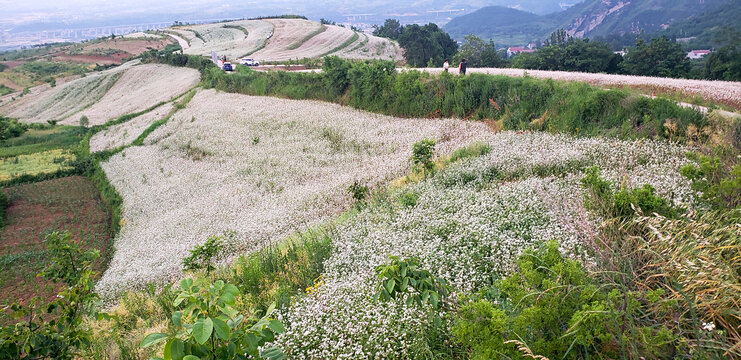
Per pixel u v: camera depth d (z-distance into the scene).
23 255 21.27
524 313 3.75
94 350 7.84
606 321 3.70
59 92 92.44
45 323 5.57
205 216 19.56
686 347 3.61
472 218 8.38
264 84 43.72
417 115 26.92
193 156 31.17
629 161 11.34
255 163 25.28
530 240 7.05
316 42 104.31
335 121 29.34
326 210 15.55
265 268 9.88
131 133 44.25
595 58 52.28
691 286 3.75
